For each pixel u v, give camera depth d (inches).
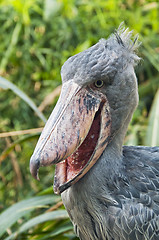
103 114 208.8
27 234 285.4
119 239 217.3
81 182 217.6
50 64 439.8
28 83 445.7
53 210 297.3
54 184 208.1
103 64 203.9
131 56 213.3
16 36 431.5
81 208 220.7
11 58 443.2
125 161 226.4
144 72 440.8
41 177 408.8
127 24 259.1
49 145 196.5
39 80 444.5
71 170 213.2
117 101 209.3
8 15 443.2
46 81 427.5
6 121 434.0
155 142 319.3
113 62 205.5
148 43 422.6
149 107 427.2
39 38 443.8
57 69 422.9
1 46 450.6
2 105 437.1
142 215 214.7
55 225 295.0
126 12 422.0
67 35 430.9
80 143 201.2
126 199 217.0
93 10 447.5
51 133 198.5
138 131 387.9
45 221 284.4
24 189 417.7
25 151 420.5
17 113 435.5
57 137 198.1
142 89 421.4
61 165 210.5
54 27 438.0
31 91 443.2
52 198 290.2
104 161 216.8
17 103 433.7
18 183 418.3
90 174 216.4
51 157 195.2
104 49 208.2
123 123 215.8
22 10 418.9
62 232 277.3
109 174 216.8
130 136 363.3
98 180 215.8
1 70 445.4
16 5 415.8
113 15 416.5
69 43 435.5
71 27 434.0
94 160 211.2
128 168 223.3
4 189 421.7
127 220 214.7
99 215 218.7
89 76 202.8
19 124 430.6
